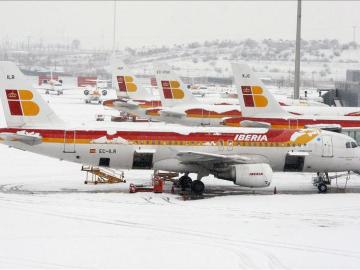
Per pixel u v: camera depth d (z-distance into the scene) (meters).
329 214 43.78
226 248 35.09
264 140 53.34
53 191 50.91
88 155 51.09
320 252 34.59
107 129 51.75
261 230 39.03
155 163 52.19
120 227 39.19
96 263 32.03
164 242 36.06
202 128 53.78
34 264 31.73
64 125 51.41
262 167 50.78
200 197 49.62
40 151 50.53
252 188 54.28
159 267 31.62
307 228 39.72
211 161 50.84
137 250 34.38
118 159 51.59
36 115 50.78
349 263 32.72
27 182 55.31
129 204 46.09
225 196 50.19
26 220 40.41
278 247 35.44
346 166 54.59
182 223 40.47
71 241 35.91
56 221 40.28
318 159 54.03
